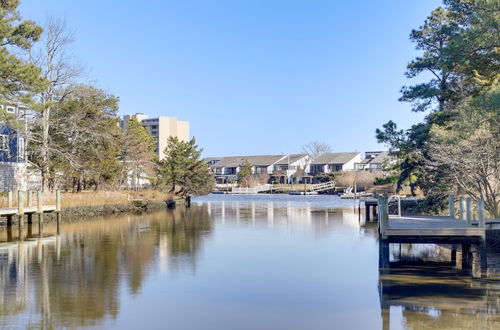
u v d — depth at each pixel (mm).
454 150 22266
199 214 39469
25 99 25578
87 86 38531
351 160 116062
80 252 18703
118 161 45375
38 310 10703
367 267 15656
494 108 17312
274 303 11438
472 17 18781
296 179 116375
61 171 38406
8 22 25625
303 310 10875
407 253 18453
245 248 19781
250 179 108625
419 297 11789
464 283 13141
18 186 37094
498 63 18656
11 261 16719
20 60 25516
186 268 15484
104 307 10992
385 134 30719
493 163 21625
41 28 26578
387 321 10023
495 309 10703
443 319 10047
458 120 23703
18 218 25750
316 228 27766
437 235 14000
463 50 18578
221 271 15016
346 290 12633
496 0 16453
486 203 21922
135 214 39344
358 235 24250
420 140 28969
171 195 53281
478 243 13898
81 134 37531
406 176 32969
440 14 29828
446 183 25734
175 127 140000
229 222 31859
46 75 34812
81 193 39469
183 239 22719
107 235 24438
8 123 26844
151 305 11180
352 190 85812
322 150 134750
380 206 14508
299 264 16203
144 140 55781
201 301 11570
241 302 11492
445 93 28359
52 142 36656
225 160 134750
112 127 40875
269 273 14719
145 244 20984
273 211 42969
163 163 57844
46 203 31094
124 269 15281
